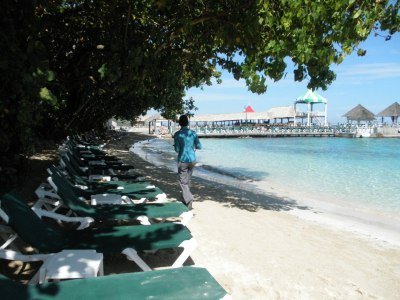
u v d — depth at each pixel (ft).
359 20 18.43
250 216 25.99
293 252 18.51
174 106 48.49
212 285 9.30
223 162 76.02
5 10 12.27
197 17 24.59
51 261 10.61
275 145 145.59
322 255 18.37
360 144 160.15
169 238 13.16
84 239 12.94
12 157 13.51
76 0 27.76
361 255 18.85
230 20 23.03
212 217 24.64
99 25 27.35
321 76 21.57
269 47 20.72
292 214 28.58
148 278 9.57
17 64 11.75
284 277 15.30
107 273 14.42
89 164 36.01
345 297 13.85
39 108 13.25
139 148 114.62
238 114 268.41
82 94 32.91
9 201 12.10
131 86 29.07
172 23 26.45
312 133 227.61
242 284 14.40
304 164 73.67
